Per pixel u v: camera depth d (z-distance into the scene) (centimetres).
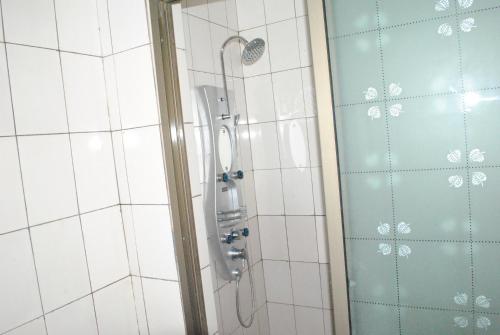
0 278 98
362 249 117
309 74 189
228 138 175
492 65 98
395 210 112
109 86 133
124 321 135
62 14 119
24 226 104
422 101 105
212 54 175
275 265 211
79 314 118
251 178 206
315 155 193
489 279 104
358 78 111
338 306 117
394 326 116
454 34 100
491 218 102
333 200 113
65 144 117
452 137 103
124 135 132
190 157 133
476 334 107
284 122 198
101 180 129
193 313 132
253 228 206
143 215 132
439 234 108
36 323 106
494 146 100
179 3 132
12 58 103
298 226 202
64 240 115
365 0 108
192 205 131
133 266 137
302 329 209
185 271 129
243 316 188
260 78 201
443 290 109
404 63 106
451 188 105
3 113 100
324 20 107
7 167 101
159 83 124
